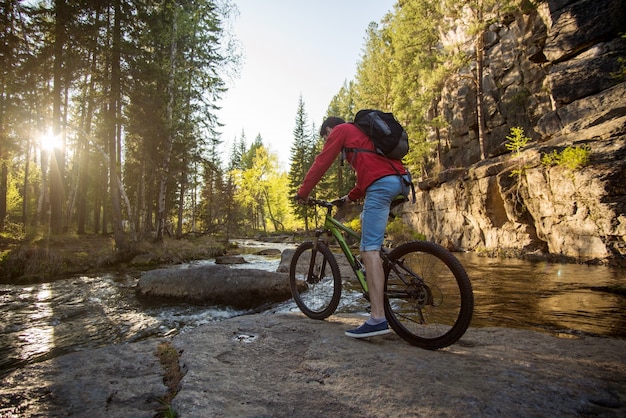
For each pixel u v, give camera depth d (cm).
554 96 1582
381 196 251
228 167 6250
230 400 162
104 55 1380
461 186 1919
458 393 159
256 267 1105
